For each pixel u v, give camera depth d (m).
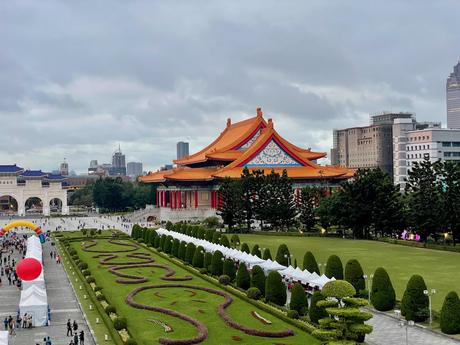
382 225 147.88
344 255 121.31
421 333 66.75
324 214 160.88
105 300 85.69
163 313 78.50
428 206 129.25
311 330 66.25
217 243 132.12
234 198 173.50
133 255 134.75
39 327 74.38
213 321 73.56
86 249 146.25
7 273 110.88
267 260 101.69
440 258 115.06
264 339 64.94
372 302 78.75
